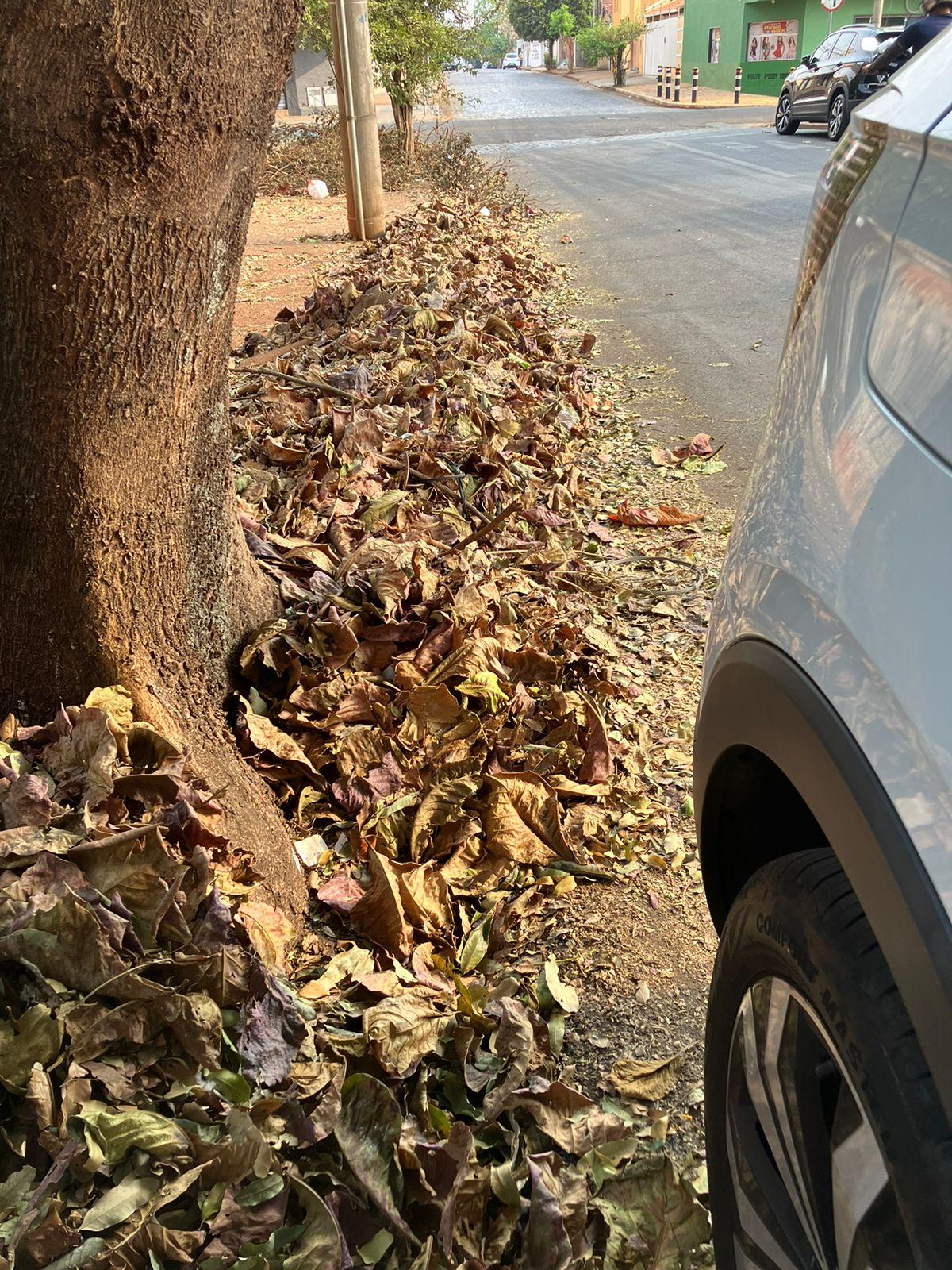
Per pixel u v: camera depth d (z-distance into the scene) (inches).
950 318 45.2
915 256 49.4
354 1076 73.0
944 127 49.7
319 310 273.3
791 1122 52.4
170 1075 70.0
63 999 69.9
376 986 85.3
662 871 105.3
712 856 68.4
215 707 104.7
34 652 91.7
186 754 93.4
